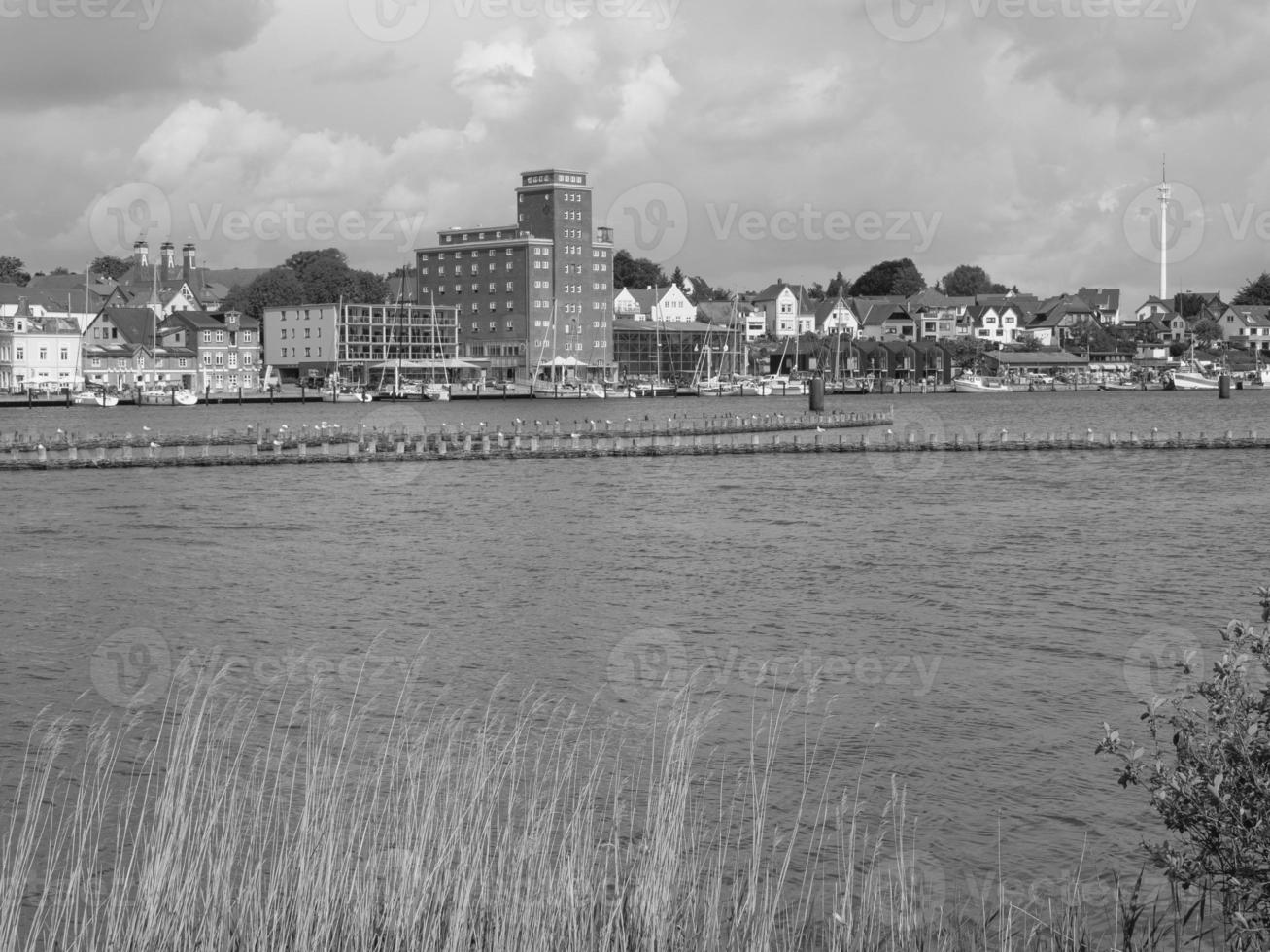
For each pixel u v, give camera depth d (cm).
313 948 1581
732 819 2277
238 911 1672
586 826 1917
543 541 5828
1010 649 3603
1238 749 1443
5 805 2308
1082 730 2817
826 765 2583
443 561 5225
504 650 3606
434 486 8350
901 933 1831
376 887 1691
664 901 1688
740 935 1711
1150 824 2295
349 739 2675
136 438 11462
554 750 2617
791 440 11625
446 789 2122
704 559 5300
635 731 2778
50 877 1981
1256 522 6425
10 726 2798
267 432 11312
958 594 4462
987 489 8212
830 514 6900
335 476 8950
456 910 1603
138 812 2283
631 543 5766
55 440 10806
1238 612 4109
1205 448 11194
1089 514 6831
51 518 6588
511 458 10494
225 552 5462
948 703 3023
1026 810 2359
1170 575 4816
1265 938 1445
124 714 2892
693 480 8831
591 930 1606
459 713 2914
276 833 2069
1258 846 1433
